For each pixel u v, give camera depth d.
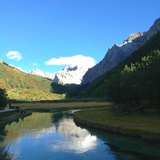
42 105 183.75
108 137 46.38
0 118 80.81
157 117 64.62
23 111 114.31
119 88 90.31
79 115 81.94
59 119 86.25
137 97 84.69
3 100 113.12
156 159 31.27
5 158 21.09
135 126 48.56
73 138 47.47
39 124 71.62
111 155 33.78
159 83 71.06
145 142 40.41
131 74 85.75
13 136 50.50
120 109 78.12
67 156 34.25
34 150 38.09
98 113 84.12
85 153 35.53
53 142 43.97
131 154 33.84
